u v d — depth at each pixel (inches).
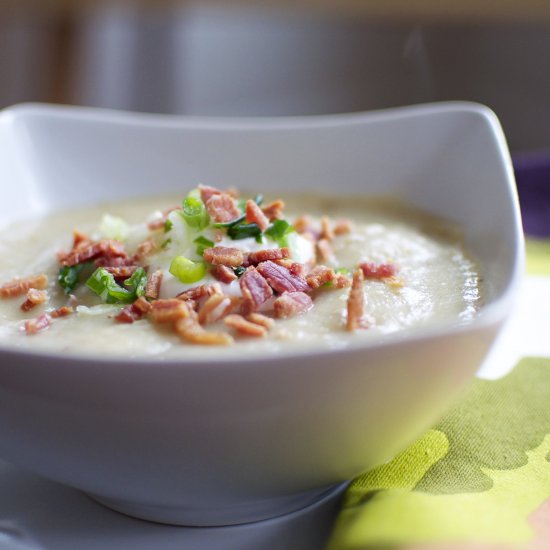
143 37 42.9
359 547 15.9
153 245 19.5
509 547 15.8
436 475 17.3
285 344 17.1
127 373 15.5
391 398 16.0
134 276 18.7
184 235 19.1
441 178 22.3
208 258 18.4
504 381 19.3
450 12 38.3
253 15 41.6
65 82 43.3
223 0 41.6
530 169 25.0
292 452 16.3
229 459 16.2
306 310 18.0
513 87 38.1
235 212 19.3
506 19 37.8
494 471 17.3
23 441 16.5
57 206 23.7
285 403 15.7
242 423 15.8
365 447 16.6
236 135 23.9
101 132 24.0
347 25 40.4
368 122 23.2
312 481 16.8
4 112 23.5
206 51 42.4
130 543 16.9
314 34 41.0
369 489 17.0
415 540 15.9
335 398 15.8
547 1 37.0
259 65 42.1
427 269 19.9
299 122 23.7
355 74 40.6
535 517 16.4
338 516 16.7
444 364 16.0
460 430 18.1
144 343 17.2
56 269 20.2
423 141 22.6
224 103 42.6
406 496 16.5
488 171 21.1
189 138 24.0
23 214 23.3
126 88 43.2
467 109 22.1
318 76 41.2
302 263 18.9
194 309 17.9
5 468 18.0
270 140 23.8
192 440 16.0
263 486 16.6
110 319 18.0
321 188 23.6
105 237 20.2
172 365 15.4
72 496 17.6
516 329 20.7
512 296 16.4
